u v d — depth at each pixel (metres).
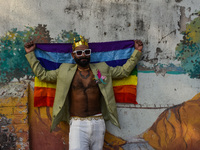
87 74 2.95
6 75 3.18
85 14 3.26
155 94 3.38
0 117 3.11
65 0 3.23
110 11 3.29
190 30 3.37
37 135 3.24
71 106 2.95
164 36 3.36
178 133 3.37
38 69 2.99
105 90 2.95
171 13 3.36
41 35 3.21
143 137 3.37
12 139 3.12
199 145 3.34
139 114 3.36
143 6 3.33
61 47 3.16
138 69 3.34
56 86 2.97
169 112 3.39
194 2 3.37
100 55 3.23
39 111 3.23
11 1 3.17
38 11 3.20
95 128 2.88
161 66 3.37
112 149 3.33
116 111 3.05
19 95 3.13
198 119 3.38
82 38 2.91
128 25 3.31
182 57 3.38
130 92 3.29
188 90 3.38
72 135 2.85
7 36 3.17
